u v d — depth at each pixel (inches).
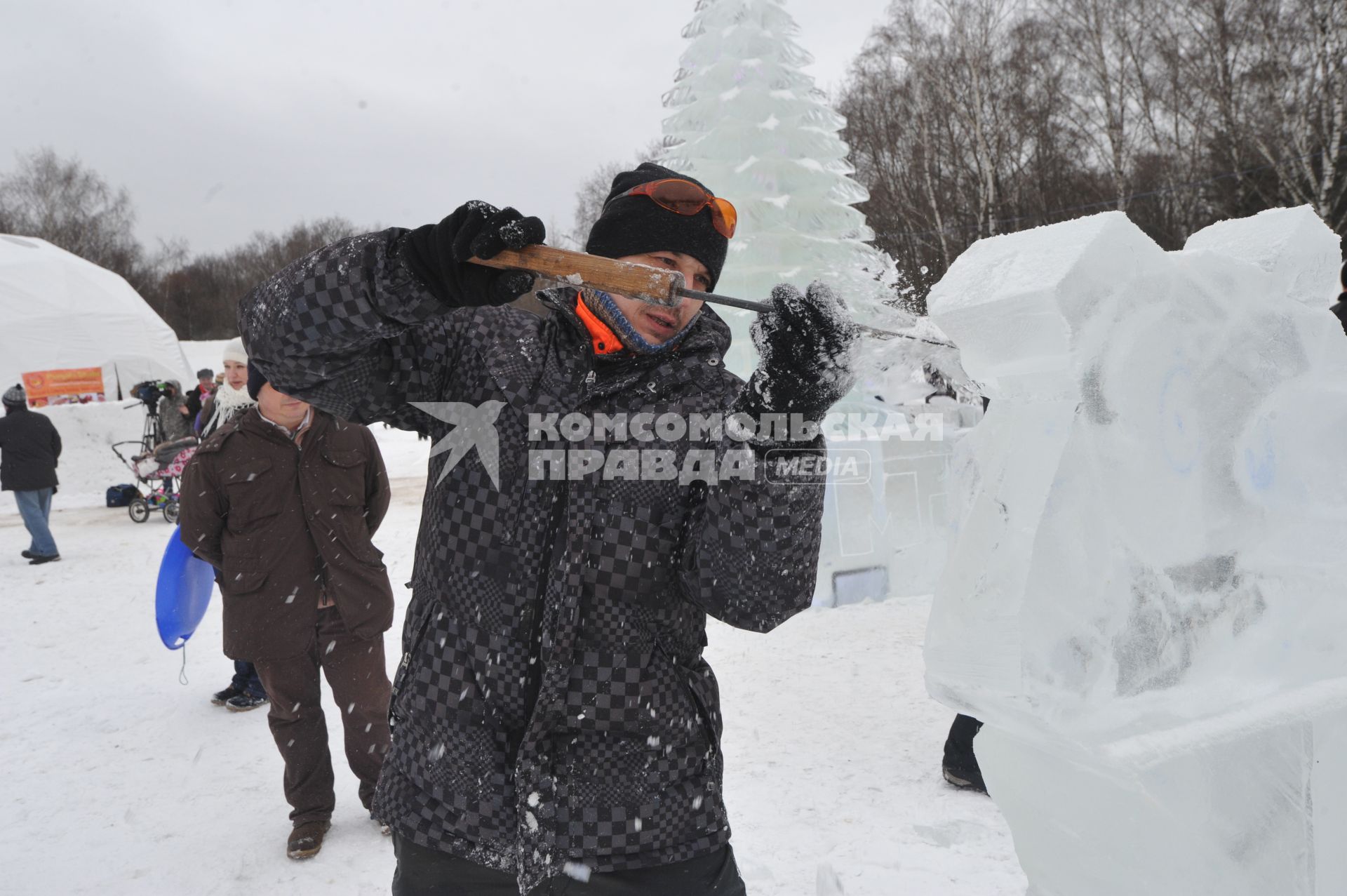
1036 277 34.4
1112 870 35.7
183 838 133.3
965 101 965.8
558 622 58.2
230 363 214.5
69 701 196.4
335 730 171.8
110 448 660.1
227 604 128.9
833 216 268.8
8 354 841.5
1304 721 37.6
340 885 118.9
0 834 136.5
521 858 57.2
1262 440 39.1
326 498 129.5
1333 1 772.6
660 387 59.9
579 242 667.4
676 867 59.6
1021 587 33.9
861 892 104.7
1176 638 36.6
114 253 2156.7
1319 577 40.0
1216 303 37.7
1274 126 832.9
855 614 225.3
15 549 400.5
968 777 129.0
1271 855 37.5
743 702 170.9
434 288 53.8
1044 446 34.5
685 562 59.1
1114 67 931.3
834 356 52.1
